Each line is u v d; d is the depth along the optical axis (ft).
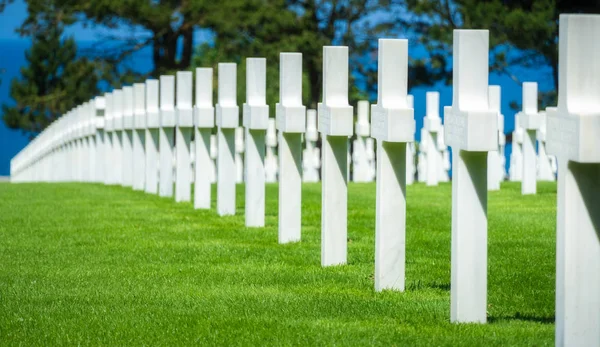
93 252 35.76
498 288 28.09
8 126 181.78
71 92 165.37
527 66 111.14
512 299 26.53
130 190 62.49
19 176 119.55
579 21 18.47
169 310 25.50
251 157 42.11
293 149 37.06
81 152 81.00
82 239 39.11
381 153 27.37
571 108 18.56
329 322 23.91
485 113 21.83
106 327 23.71
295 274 30.58
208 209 49.75
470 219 22.86
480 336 22.04
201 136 49.96
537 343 21.42
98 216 47.03
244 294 27.48
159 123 57.11
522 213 46.42
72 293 27.99
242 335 22.70
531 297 26.76
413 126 26.55
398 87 27.02
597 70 18.56
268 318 24.38
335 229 31.94
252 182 42.22
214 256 34.40
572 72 18.57
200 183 50.11
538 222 42.63
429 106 66.18
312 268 31.68
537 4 96.94
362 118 75.66
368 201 54.34
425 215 46.09
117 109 67.41
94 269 32.12
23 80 182.60
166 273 31.12
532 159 56.49
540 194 56.18
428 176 66.74
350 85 139.44
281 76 36.52
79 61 153.38
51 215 47.80
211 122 49.21
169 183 57.26
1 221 45.39
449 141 23.20
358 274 30.35
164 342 22.25
